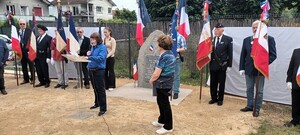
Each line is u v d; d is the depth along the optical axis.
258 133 4.54
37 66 8.08
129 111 5.63
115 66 10.91
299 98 4.73
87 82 7.77
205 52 5.86
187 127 4.76
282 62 5.93
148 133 4.52
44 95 7.13
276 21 8.75
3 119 5.35
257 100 5.34
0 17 27.27
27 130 4.75
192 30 9.91
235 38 6.59
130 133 4.52
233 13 16.34
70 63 8.98
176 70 6.46
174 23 6.38
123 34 12.19
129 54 9.41
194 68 9.20
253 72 5.30
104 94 5.36
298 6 16.33
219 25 5.77
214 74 6.06
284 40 5.83
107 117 5.28
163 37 4.14
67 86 8.11
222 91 6.02
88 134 4.51
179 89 7.07
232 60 6.40
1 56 7.27
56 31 7.37
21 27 8.32
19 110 5.89
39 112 5.72
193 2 15.93
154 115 5.38
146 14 7.85
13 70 11.04
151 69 7.59
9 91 7.67
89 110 5.74
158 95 4.35
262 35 4.90
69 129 4.73
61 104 6.26
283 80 5.98
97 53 5.13
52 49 7.69
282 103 6.09
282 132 4.56
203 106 5.99
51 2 40.69
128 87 7.89
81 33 7.24
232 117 5.28
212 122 5.02
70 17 6.46
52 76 9.28
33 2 36.25
